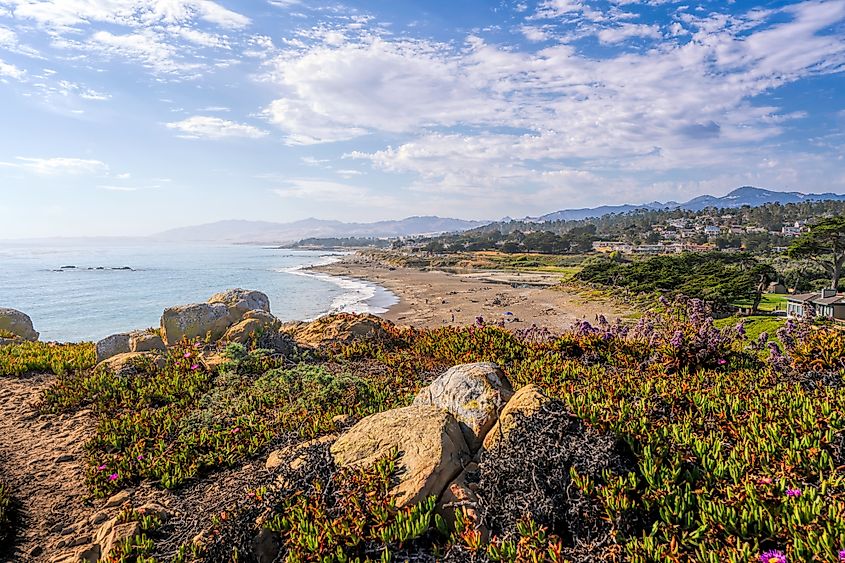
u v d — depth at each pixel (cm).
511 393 559
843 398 520
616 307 5875
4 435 744
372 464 447
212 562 411
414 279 10244
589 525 368
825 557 308
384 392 823
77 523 524
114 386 896
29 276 9506
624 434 452
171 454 645
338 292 7625
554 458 403
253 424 724
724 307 5066
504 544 354
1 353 1184
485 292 7756
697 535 347
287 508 430
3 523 518
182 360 1006
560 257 15575
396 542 381
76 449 696
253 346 1090
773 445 437
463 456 474
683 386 612
